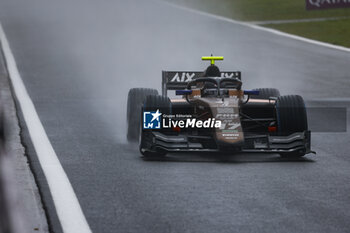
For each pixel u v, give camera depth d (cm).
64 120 4881
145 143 3694
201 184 3064
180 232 2366
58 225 2423
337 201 2786
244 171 3366
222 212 2611
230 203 2742
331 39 11312
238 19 14125
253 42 10994
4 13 15412
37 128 4450
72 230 2369
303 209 2658
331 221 2498
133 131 4106
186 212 2608
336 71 8225
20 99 5756
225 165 3519
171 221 2489
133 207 2667
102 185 3012
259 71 8212
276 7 15588
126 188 2970
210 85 4169
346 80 7512
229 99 3862
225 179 3173
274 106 4056
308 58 9356
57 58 9088
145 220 2498
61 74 7694
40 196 2797
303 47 10475
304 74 7981
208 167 3456
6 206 1538
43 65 8400
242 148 3666
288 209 2656
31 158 3538
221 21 13788
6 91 6212
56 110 5341
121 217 2530
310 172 3353
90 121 4884
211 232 2366
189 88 4178
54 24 13450
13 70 7844
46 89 6556
